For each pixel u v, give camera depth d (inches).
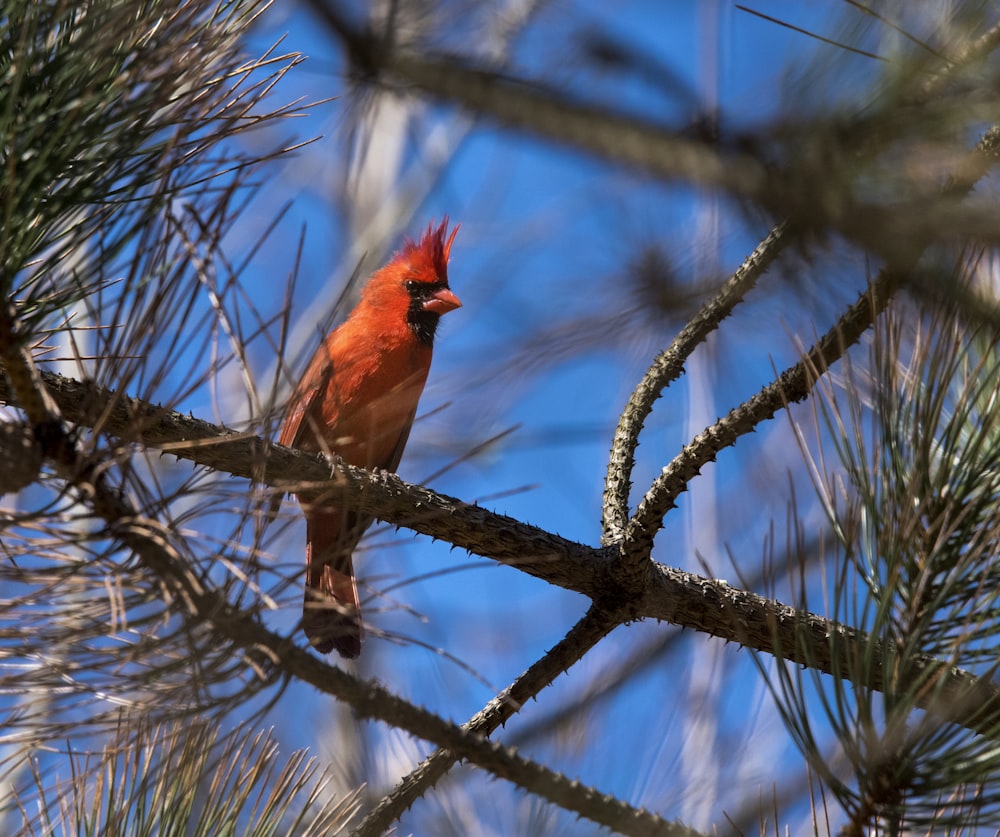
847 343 190.2
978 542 155.9
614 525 257.1
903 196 122.5
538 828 198.7
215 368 167.2
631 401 269.7
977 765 143.3
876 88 123.3
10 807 175.8
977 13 125.0
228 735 167.6
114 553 153.5
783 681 151.9
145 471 350.0
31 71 152.6
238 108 178.2
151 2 161.0
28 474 149.3
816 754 148.8
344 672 159.9
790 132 123.3
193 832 172.2
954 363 156.5
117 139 161.0
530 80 135.9
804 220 124.6
